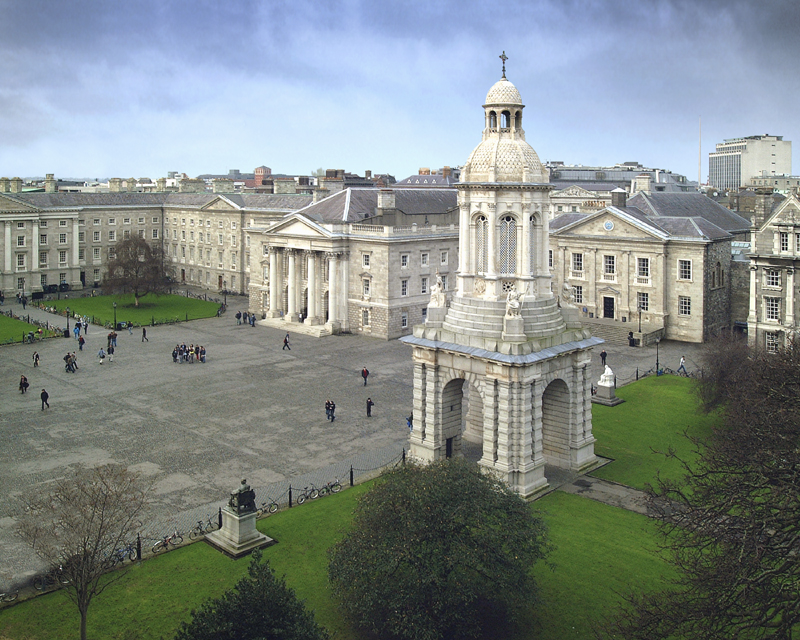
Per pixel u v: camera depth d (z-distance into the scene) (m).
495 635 32.34
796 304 77.12
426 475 34.00
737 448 31.77
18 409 65.44
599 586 36.25
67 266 138.75
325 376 77.00
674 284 94.12
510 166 46.25
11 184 144.62
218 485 49.28
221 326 105.00
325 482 49.59
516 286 47.41
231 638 26.45
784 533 27.64
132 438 58.19
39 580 36.81
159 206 152.50
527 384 45.47
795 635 31.20
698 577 28.19
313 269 101.62
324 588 36.31
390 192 103.62
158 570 38.09
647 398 67.62
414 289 99.62
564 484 48.38
